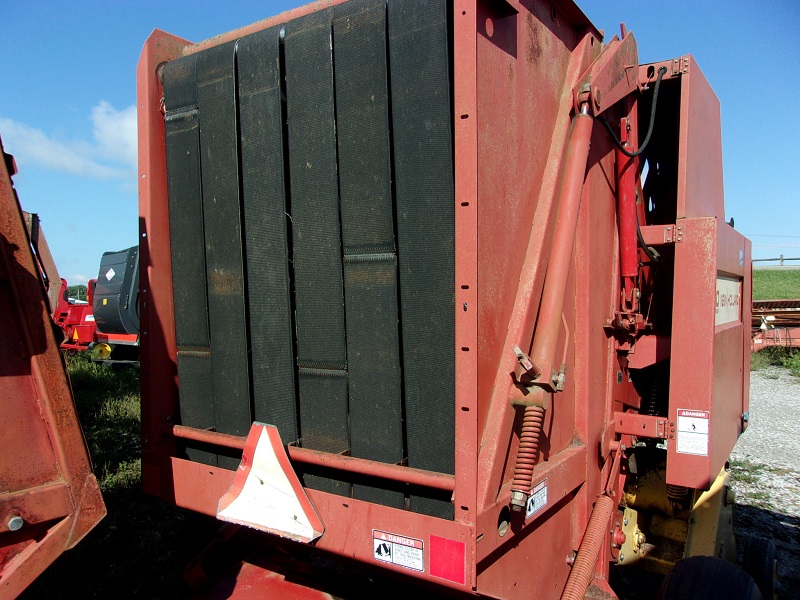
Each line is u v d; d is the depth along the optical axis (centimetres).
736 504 559
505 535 191
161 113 272
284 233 229
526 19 212
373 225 206
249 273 240
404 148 196
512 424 195
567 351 242
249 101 236
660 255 323
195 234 260
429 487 193
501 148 193
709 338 265
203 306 260
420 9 192
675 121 332
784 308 1667
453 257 188
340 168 213
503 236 194
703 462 264
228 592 267
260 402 240
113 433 671
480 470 181
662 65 293
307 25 220
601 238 270
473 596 217
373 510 197
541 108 223
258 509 229
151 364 268
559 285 210
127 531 424
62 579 357
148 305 267
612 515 280
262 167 233
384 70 200
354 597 260
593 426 261
